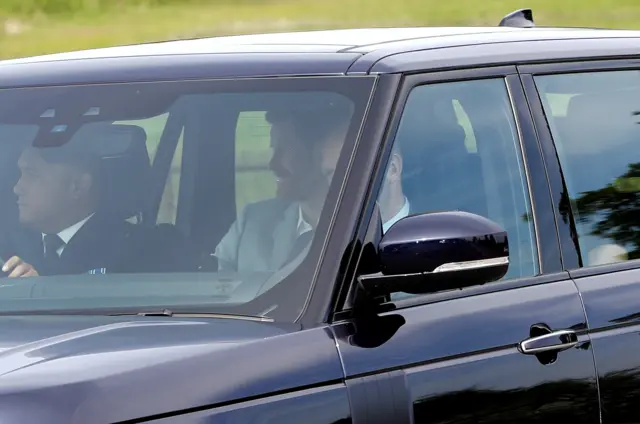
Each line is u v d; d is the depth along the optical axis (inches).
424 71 578.6
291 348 466.0
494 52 620.7
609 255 626.5
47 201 577.0
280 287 505.7
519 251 591.2
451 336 517.7
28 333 473.7
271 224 538.6
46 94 605.3
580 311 580.4
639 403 588.7
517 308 555.5
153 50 632.4
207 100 575.5
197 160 570.3
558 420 552.7
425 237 495.2
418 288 501.7
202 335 464.4
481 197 587.2
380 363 485.7
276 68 577.0
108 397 413.4
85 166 581.9
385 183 540.1
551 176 616.1
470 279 502.9
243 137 567.2
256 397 444.8
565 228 611.2
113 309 513.7
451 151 583.2
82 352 438.0
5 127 595.5
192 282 528.1
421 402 494.6
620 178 652.7
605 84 666.8
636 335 595.8
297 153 545.0
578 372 564.1
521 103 617.3
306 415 454.9
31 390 407.8
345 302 496.4
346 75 561.9
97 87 599.2
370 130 540.1
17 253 573.0
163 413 420.8
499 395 526.3
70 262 552.1
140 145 584.1
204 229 551.8
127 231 560.1
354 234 510.0
